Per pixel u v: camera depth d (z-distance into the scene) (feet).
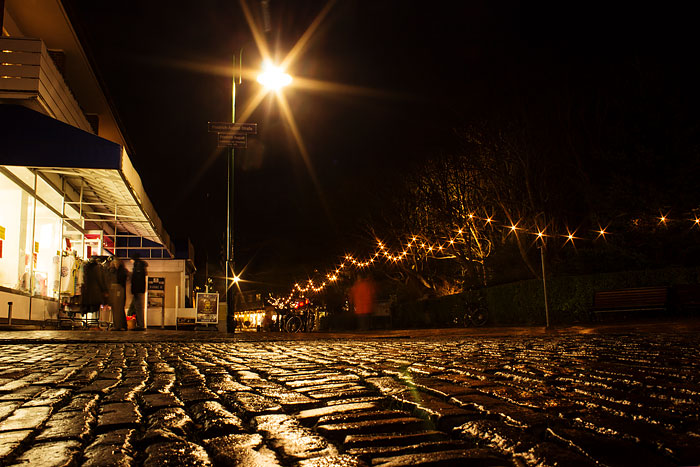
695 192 61.26
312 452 7.41
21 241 52.13
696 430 8.07
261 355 24.63
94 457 7.39
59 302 62.03
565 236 75.10
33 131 47.26
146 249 109.50
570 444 7.41
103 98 86.69
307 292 151.53
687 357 18.99
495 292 76.79
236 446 7.79
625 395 11.23
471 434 8.17
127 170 53.42
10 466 7.00
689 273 57.06
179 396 12.73
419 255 108.78
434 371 16.01
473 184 85.51
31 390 14.20
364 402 11.36
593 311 58.95
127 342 37.35
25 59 48.62
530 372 15.34
